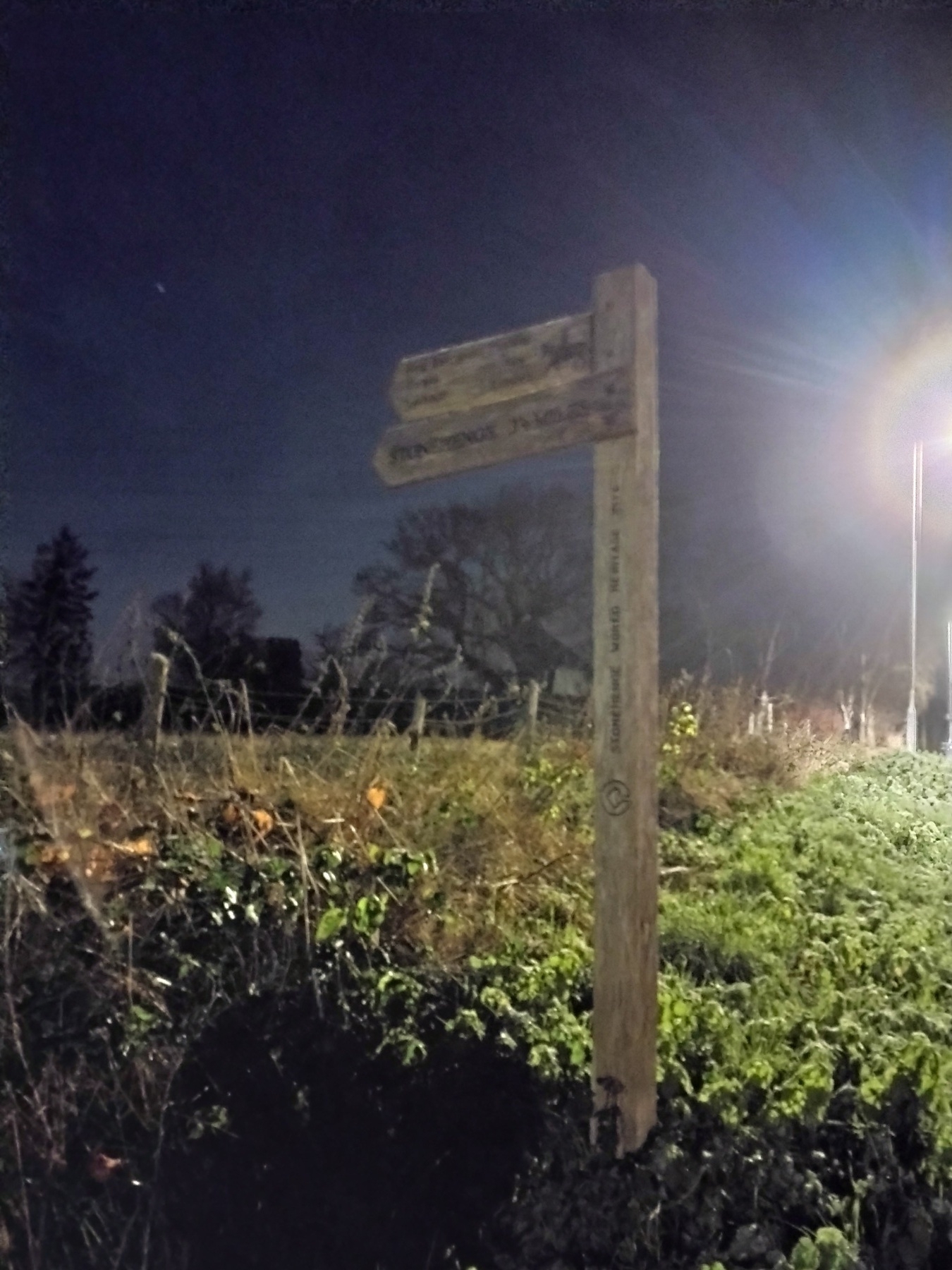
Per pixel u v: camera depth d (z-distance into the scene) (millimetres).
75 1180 3902
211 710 6480
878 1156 3768
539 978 5164
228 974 4746
